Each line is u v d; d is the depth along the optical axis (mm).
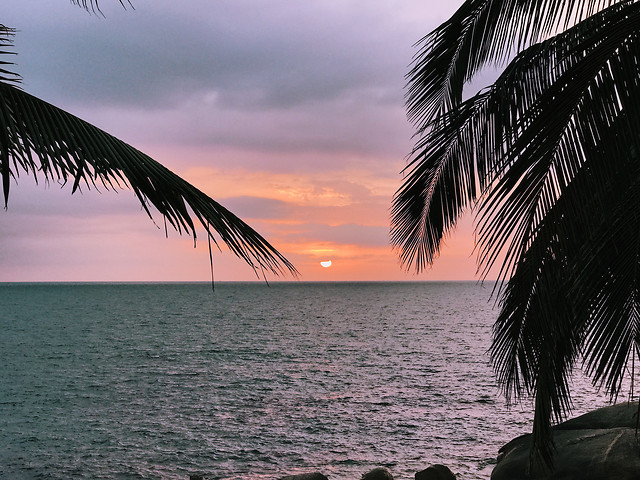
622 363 3842
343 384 26938
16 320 73188
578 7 5285
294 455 15086
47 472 13820
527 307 4141
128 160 2201
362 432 17469
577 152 3793
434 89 6980
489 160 5656
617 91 3801
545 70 5273
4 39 2326
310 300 156875
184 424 18719
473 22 6445
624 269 3785
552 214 3820
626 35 3883
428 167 6371
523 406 21172
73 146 2092
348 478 13172
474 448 15438
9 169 2043
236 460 14750
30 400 22781
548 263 3865
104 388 25672
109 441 16625
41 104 2127
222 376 29516
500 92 5379
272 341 48500
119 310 100250
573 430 8125
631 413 8234
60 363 34219
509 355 4516
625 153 3775
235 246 2201
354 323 70625
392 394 24109
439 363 34688
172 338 50812
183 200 2211
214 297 179625
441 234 6934
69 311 96188
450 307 115000
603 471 7016
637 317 3779
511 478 7719
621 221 3771
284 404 22062
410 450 15344
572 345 4223
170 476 13539
